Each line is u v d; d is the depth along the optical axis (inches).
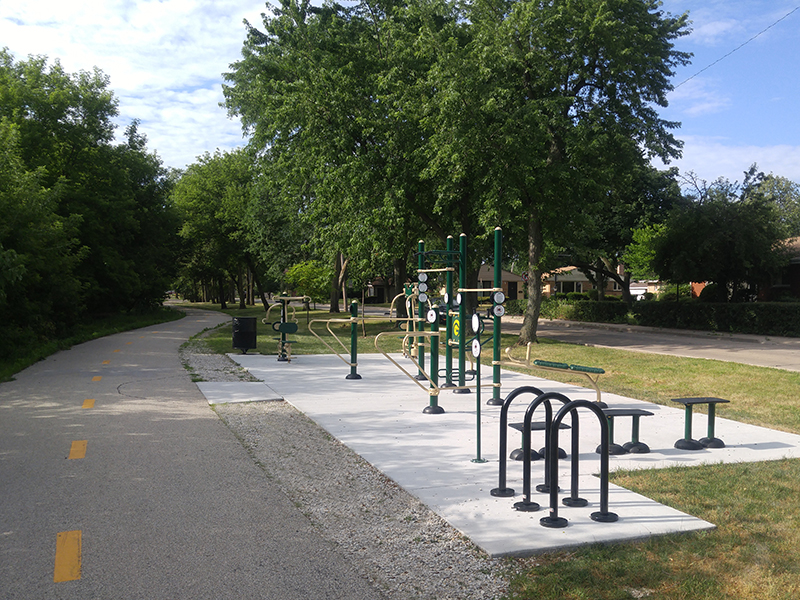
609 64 745.0
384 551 159.6
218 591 137.1
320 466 238.2
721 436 286.8
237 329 677.3
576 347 760.3
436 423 313.6
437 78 721.0
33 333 662.5
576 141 707.4
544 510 184.7
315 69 843.4
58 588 137.4
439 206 784.9
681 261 1082.7
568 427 205.6
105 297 1318.9
